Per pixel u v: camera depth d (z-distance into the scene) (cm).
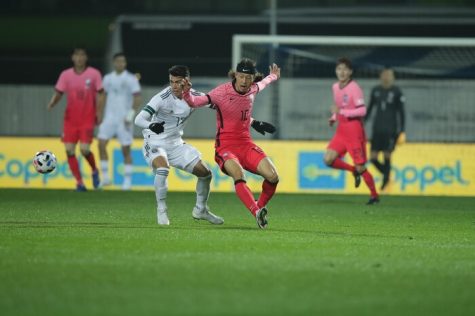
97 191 6259
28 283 2470
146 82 9206
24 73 9550
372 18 10981
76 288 2408
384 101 6278
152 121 3891
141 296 2312
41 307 2180
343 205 5431
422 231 3950
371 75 8362
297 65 7975
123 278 2547
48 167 4478
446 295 2388
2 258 2867
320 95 7525
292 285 2475
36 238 3372
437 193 6656
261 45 7488
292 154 6719
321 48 8031
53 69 9569
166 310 2152
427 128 7362
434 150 6675
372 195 5550
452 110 7344
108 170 6300
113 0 11462
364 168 5472
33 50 11375
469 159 6675
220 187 6662
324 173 6694
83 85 5900
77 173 6169
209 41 11112
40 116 7700
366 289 2444
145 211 4672
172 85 3772
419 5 11125
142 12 11362
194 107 3725
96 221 4088
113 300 2264
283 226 4019
